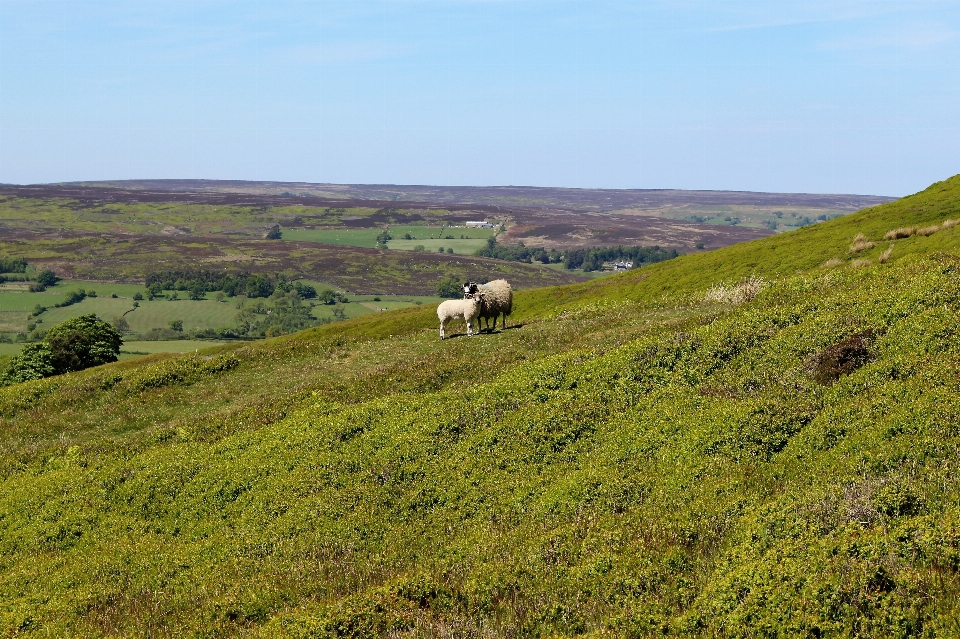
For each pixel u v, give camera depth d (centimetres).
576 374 2898
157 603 1869
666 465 2056
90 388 4531
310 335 10875
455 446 2562
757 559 1387
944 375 2006
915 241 6944
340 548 2036
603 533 1705
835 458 1795
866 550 1285
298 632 1466
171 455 3133
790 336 2678
